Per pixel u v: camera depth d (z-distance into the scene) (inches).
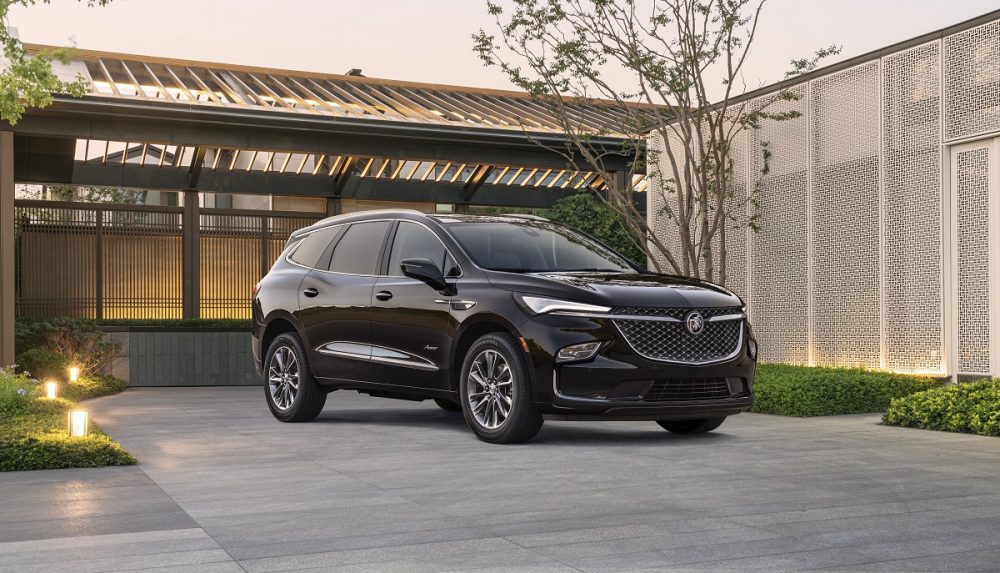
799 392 320.5
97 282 714.2
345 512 154.8
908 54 392.5
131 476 194.7
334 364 294.8
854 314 416.8
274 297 320.2
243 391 547.8
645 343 235.8
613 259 282.8
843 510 153.6
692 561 121.0
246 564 120.6
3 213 537.0
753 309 480.1
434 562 121.3
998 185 356.2
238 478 191.5
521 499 165.5
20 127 559.8
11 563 121.1
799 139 450.3
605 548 128.4
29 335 580.4
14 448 204.4
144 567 119.0
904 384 341.7
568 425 295.6
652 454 223.0
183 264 732.0
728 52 437.4
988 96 358.6
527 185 838.5
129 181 714.8
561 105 484.4
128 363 609.3
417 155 659.4
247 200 764.0
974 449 229.1
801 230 448.5
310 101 722.8
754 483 180.4
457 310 255.8
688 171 453.1
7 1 454.0
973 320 364.8
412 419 319.9
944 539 132.7
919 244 385.4
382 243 291.9
